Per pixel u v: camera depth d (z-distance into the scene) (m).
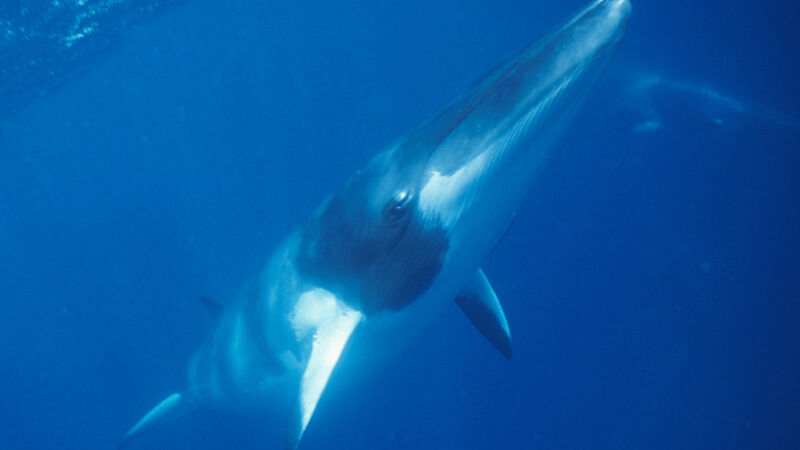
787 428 15.32
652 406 16.06
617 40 3.38
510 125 3.54
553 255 18.88
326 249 4.52
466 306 5.68
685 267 18.67
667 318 17.50
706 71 31.48
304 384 4.35
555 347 17.03
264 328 5.52
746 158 21.78
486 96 3.60
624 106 19.50
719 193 21.03
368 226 4.12
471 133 3.65
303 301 4.84
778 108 27.50
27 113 26.75
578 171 21.19
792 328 17.36
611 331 17.31
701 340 17.38
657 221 19.94
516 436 15.75
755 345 17.11
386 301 4.46
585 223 19.86
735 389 16.38
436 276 4.39
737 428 15.61
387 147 4.24
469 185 3.77
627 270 18.55
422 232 3.99
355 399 15.48
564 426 15.78
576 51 3.34
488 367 16.64
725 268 18.66
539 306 17.69
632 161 21.09
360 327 4.59
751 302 18.00
